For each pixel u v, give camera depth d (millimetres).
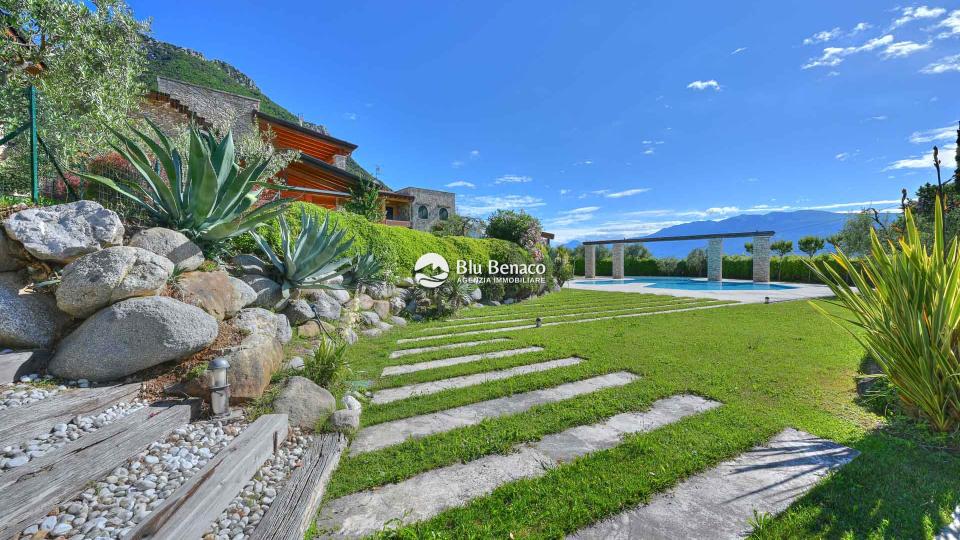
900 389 2873
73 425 2004
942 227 2754
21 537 1369
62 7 4816
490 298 11711
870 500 1934
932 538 1666
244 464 1949
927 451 2449
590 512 1871
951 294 2605
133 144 3555
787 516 1814
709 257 25078
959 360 2625
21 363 2277
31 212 2734
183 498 1586
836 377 4000
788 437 2668
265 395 2840
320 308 5555
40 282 2652
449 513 1876
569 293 15914
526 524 1800
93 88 5246
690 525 1787
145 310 2582
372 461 2395
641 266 30766
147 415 2232
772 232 21094
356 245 7422
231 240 4680
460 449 2525
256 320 3777
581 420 2982
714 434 2680
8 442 1733
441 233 19484
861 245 17094
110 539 1399
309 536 1731
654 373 4188
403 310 8578
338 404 3137
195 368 2662
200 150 3510
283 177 12000
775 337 6195
